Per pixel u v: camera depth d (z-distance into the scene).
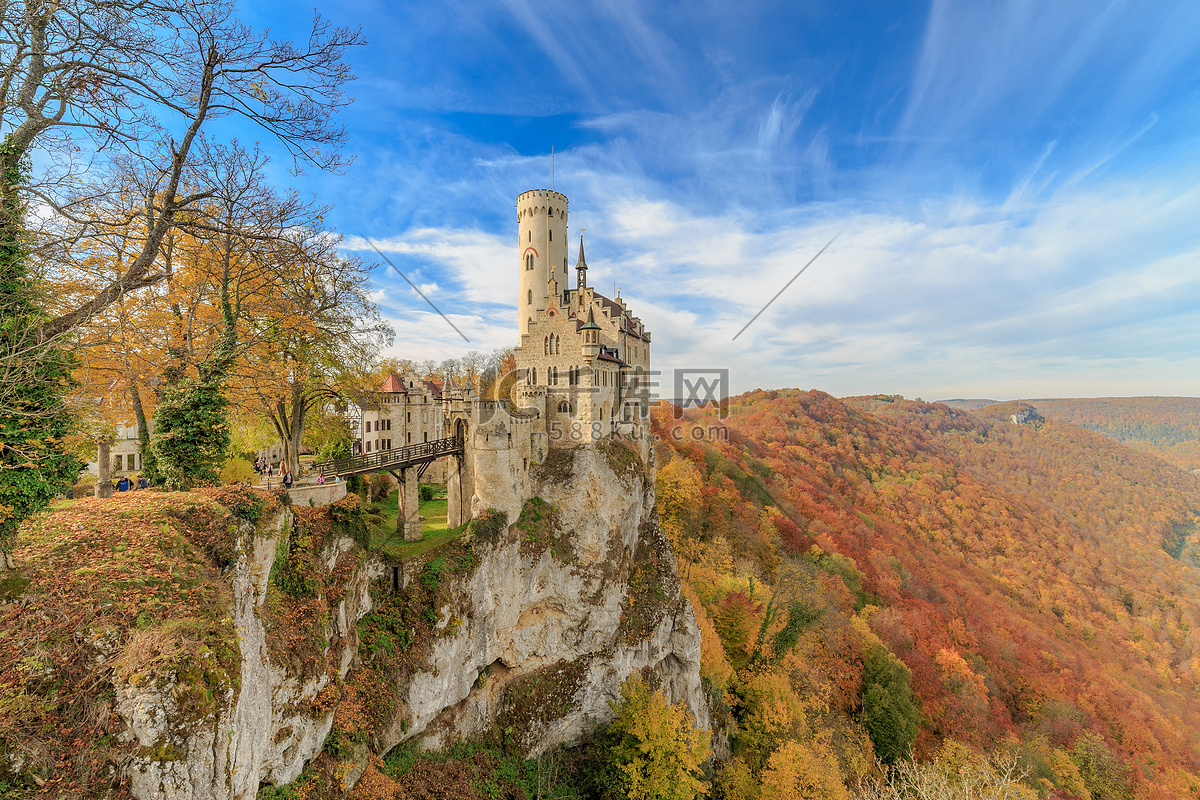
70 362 17.98
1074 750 69.38
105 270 25.55
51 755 12.21
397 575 33.34
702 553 76.12
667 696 47.88
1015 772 61.84
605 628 44.31
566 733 41.97
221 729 15.07
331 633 27.20
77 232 20.14
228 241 26.59
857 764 53.66
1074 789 63.75
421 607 33.22
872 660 67.75
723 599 65.50
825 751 51.06
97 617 14.62
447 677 33.66
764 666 61.28
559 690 41.50
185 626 15.56
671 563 53.81
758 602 68.81
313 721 24.27
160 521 19.69
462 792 31.47
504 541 39.28
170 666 14.24
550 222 70.19
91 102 18.03
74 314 17.84
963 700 69.62
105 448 24.70
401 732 30.25
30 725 12.23
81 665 13.55
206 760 14.48
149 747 13.32
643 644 46.56
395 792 27.98
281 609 24.16
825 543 95.31
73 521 18.84
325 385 37.09
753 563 79.31
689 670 50.66
